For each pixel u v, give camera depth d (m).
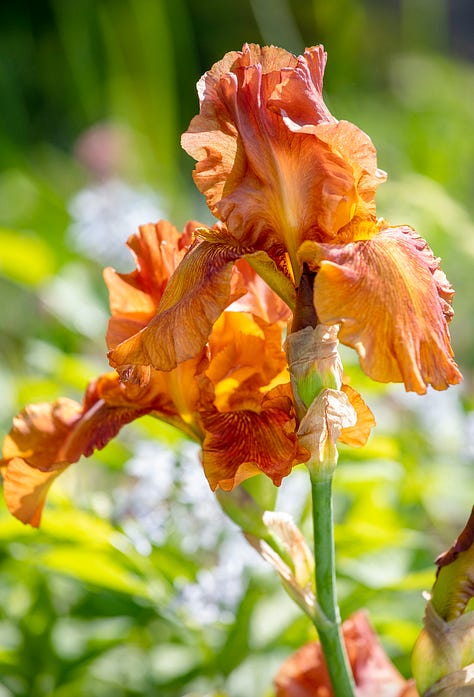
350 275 0.63
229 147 0.66
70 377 1.09
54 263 1.34
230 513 0.70
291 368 0.66
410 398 1.20
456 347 1.74
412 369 0.62
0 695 0.93
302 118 0.65
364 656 0.79
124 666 0.97
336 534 0.90
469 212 2.12
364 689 0.78
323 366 0.65
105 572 0.86
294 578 0.70
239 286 0.70
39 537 0.90
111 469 1.16
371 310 0.62
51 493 0.91
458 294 1.82
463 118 2.46
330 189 0.65
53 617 0.94
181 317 0.64
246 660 0.91
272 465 0.66
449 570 0.69
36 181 1.94
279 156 0.65
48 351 1.32
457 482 1.08
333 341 0.66
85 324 1.38
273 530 0.70
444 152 2.17
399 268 0.63
